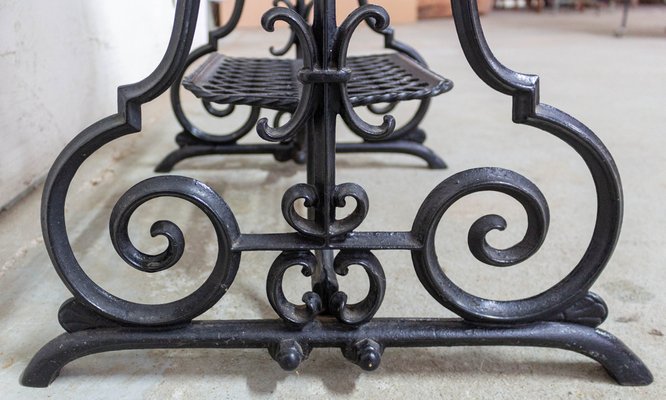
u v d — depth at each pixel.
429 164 1.33
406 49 1.26
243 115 1.81
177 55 0.56
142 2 1.84
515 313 0.63
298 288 0.84
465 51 0.57
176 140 1.32
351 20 0.54
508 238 0.99
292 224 0.60
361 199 0.59
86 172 1.26
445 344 0.64
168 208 1.11
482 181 0.59
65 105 1.28
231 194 1.18
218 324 0.64
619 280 0.85
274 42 3.16
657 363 0.67
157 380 0.64
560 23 4.36
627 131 1.59
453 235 1.00
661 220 1.05
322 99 0.57
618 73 2.39
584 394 0.62
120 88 0.59
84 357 0.68
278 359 0.60
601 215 0.62
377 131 0.58
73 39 1.31
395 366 0.67
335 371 0.66
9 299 0.80
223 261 0.61
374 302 0.62
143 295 0.82
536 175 1.28
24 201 1.11
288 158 1.36
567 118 0.59
